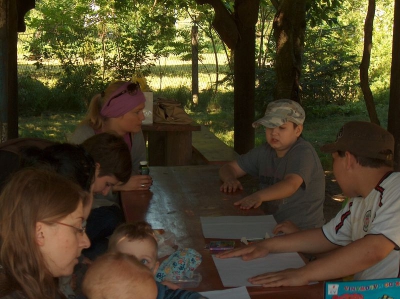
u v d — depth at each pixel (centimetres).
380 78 1717
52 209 169
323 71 1380
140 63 1448
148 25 1499
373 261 254
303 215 391
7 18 431
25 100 1416
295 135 393
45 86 1495
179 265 264
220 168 450
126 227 252
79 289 240
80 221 179
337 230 294
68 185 177
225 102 1560
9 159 257
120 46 1453
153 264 248
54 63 1694
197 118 1391
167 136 671
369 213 264
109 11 1503
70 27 1508
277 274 264
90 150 301
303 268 263
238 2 819
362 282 217
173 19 1416
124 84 430
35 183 171
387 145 264
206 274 273
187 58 1633
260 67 1443
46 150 233
